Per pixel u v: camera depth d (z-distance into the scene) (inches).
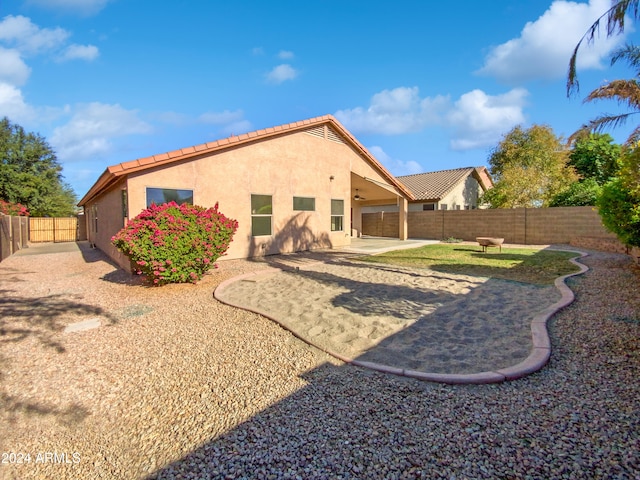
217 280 343.3
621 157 305.3
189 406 126.0
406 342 176.9
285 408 120.7
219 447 101.6
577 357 152.0
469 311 224.8
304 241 580.7
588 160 936.9
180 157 413.4
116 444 107.0
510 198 867.4
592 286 279.1
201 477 89.7
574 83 313.1
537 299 247.1
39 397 135.4
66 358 170.4
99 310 251.4
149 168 395.2
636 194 301.3
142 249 297.6
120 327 213.9
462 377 135.4
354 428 107.3
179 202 420.8
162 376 150.0
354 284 313.9
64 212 1245.1
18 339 195.9
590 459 89.8
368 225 1008.9
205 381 144.2
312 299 264.2
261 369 152.9
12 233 668.7
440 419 110.4
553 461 89.6
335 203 642.2
